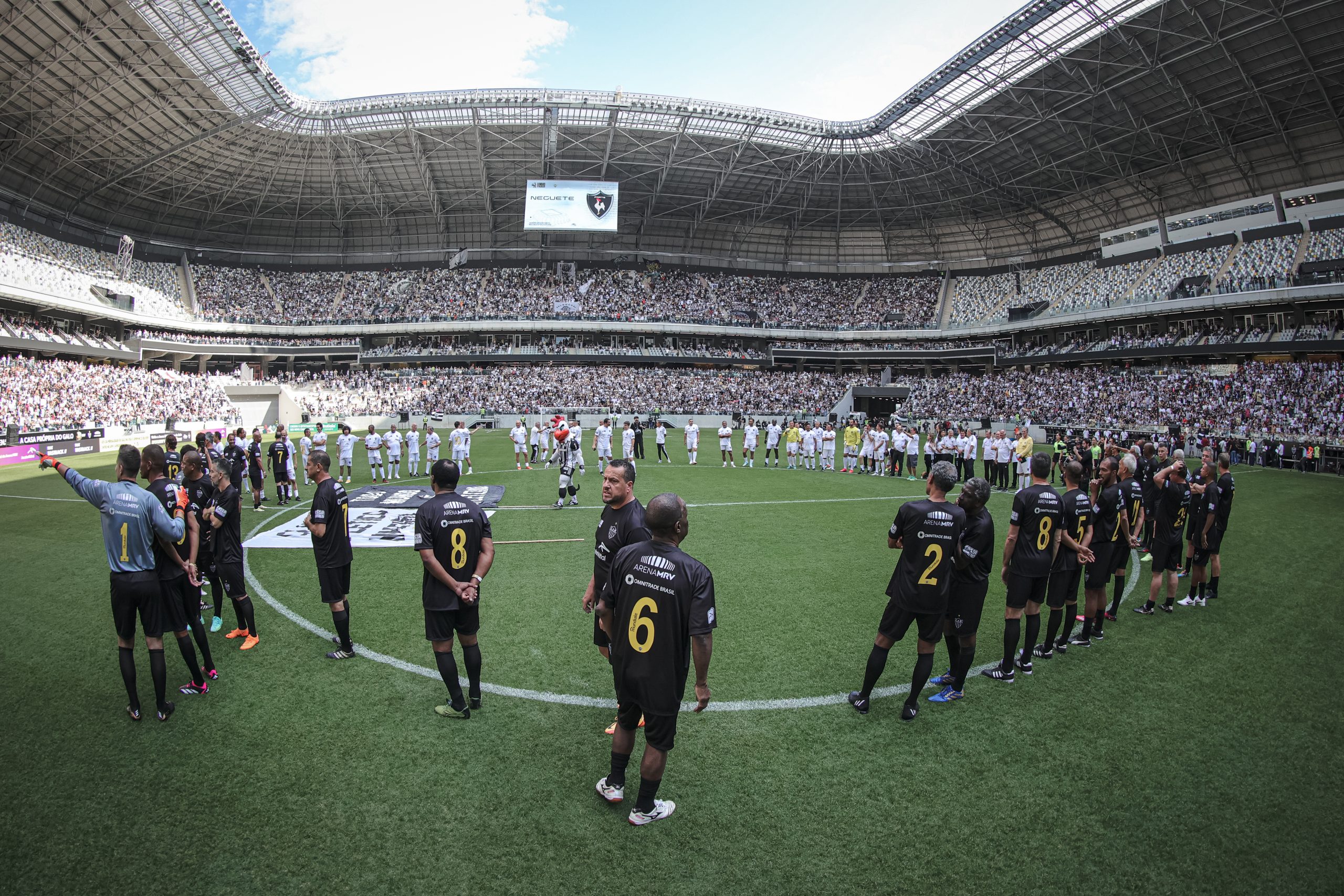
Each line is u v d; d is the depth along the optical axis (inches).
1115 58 1365.7
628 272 2508.6
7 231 1697.8
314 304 2300.7
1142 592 378.3
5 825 161.6
